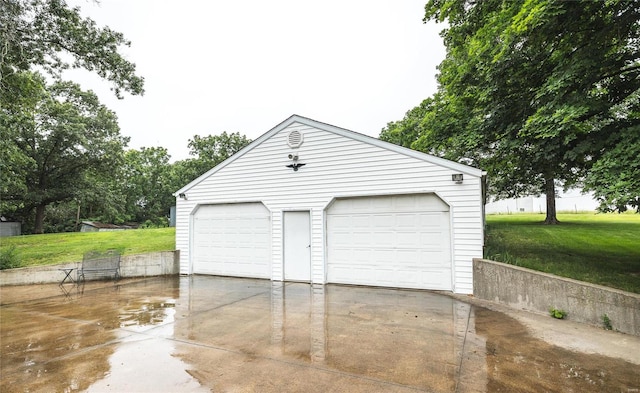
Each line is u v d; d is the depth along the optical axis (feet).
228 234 32.40
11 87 41.16
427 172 24.27
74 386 10.40
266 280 29.89
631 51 20.59
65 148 76.02
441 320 17.08
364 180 26.43
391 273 25.54
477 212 22.71
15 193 70.74
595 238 36.94
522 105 25.81
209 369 11.52
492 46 26.61
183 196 34.50
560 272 22.57
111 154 81.35
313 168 28.43
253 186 31.07
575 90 21.01
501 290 20.25
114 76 42.91
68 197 81.66
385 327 16.06
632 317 14.40
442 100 42.91
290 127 29.60
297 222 29.17
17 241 48.60
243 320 17.51
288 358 12.40
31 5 34.55
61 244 45.34
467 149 33.76
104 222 115.03
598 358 12.10
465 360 12.07
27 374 11.32
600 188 17.71
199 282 29.40
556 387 10.04
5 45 32.78
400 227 25.43
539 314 17.92
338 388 10.07
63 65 41.04
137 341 14.49
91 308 20.71
